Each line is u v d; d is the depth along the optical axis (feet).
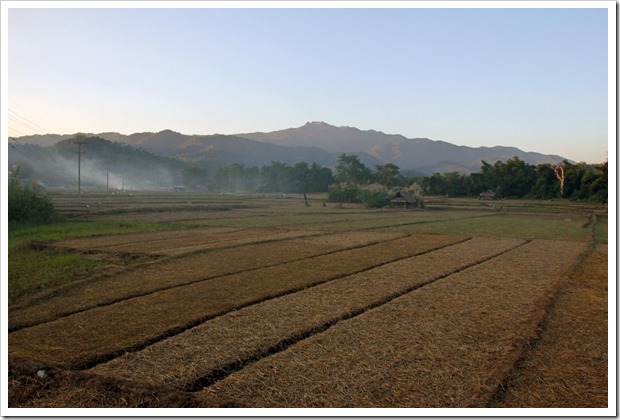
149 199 279.90
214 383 28.35
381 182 453.58
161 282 56.75
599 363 32.09
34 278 58.70
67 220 148.77
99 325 39.60
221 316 42.39
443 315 43.04
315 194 480.23
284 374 29.53
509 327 39.68
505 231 132.16
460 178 414.82
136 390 26.81
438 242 102.68
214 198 329.72
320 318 41.47
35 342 35.37
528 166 395.75
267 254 81.10
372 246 94.27
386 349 34.01
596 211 240.94
